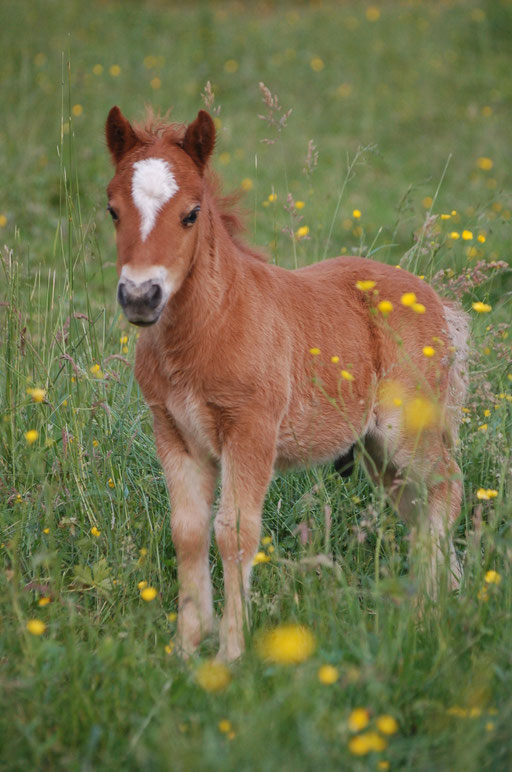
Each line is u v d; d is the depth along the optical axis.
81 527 6.41
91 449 6.63
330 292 6.69
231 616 5.54
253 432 5.79
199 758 3.70
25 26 21.34
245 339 5.73
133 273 5.03
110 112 5.67
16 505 6.54
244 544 5.72
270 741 3.84
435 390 6.85
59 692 4.48
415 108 19.81
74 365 6.94
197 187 5.38
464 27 24.08
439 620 4.83
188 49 22.30
